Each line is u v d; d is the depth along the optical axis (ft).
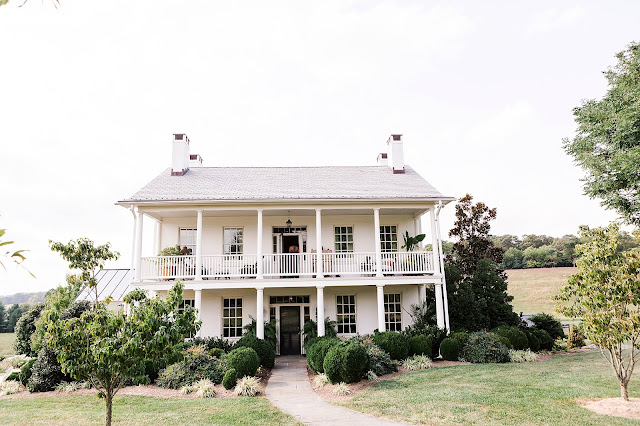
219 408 27.32
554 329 56.65
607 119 53.67
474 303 52.13
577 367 37.58
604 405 24.64
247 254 53.47
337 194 50.78
